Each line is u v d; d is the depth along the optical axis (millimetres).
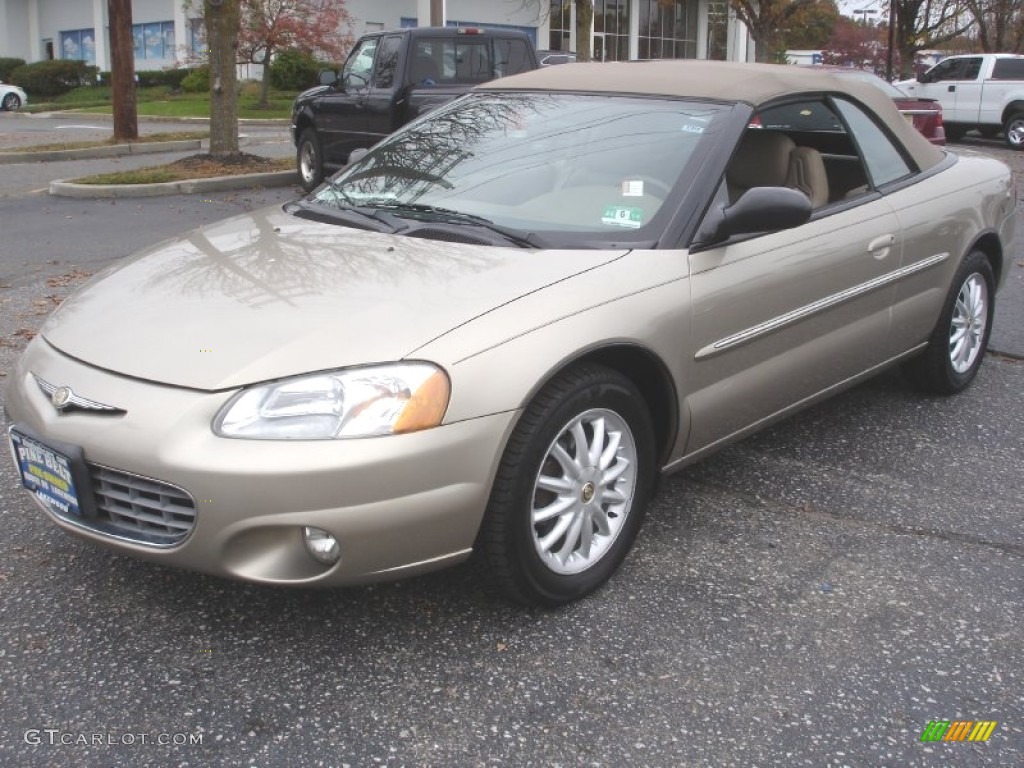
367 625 3010
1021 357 5797
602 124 3859
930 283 4594
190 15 31578
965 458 4375
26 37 40000
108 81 35562
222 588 3193
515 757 2471
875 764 2479
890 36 25516
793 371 3828
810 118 4266
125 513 2750
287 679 2752
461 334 2762
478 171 3824
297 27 25516
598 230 3402
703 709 2666
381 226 3525
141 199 11539
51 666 2785
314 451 2551
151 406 2664
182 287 3133
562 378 2939
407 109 11086
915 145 4707
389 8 29484
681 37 34406
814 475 4172
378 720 2594
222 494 2551
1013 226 5316
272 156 15602
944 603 3211
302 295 2959
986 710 2691
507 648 2912
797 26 29891
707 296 3344
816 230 3867
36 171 14102
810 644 2969
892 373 5504
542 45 31031
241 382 2633
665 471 3469
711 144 3609
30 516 3662
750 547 3551
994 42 33406
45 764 2412
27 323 6141
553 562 3023
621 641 2961
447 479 2676
